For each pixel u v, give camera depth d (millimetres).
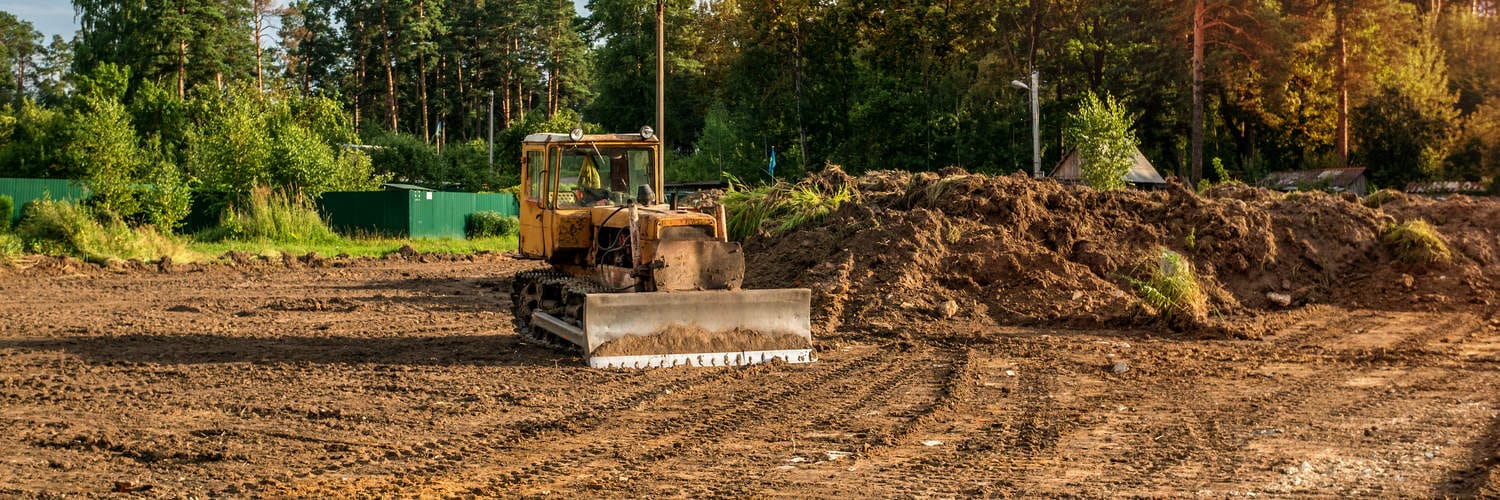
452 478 6781
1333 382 9984
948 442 7719
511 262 26656
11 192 34812
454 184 60219
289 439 7848
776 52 62688
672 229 11023
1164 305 13398
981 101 56844
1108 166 31219
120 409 8859
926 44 61188
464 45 96688
